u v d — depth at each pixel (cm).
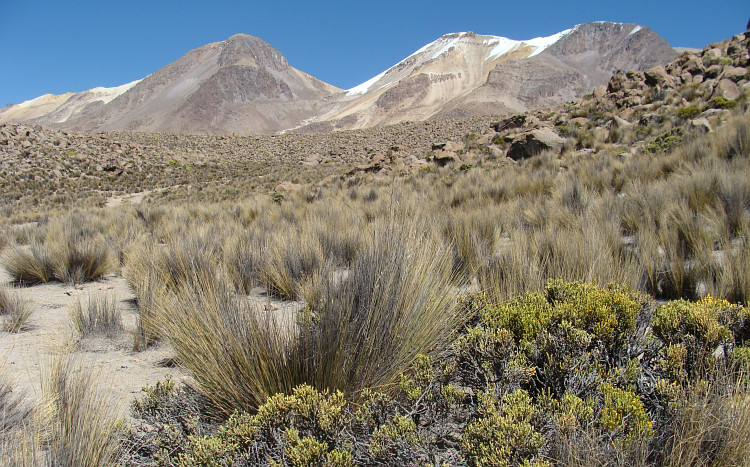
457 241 564
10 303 521
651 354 263
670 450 185
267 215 1311
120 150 5588
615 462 176
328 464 177
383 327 265
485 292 369
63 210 2748
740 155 924
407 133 7038
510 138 2447
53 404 233
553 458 184
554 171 1296
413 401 227
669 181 788
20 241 1377
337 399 217
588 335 258
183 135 8288
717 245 520
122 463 208
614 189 948
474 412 221
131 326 465
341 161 5578
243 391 249
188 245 604
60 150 5006
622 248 501
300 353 256
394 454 190
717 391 196
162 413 235
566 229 595
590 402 207
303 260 562
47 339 425
